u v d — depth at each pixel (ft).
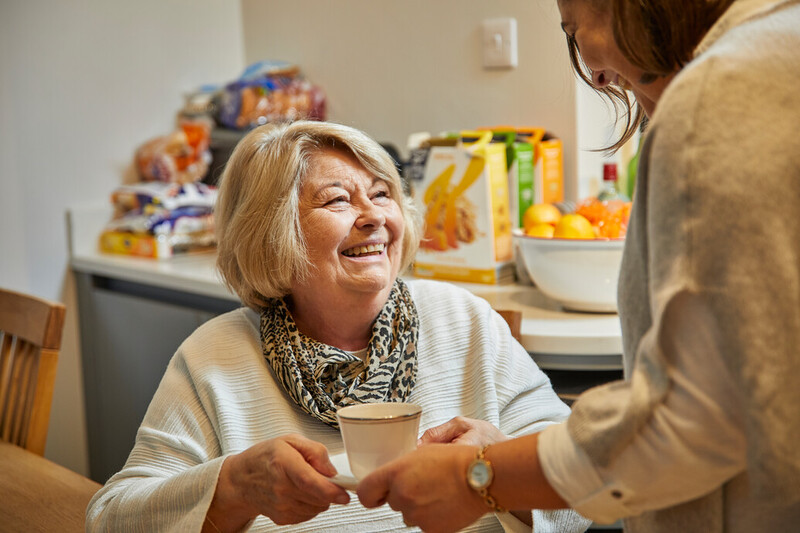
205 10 9.66
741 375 2.15
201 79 9.73
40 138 8.69
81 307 9.07
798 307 2.16
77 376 9.18
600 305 5.70
